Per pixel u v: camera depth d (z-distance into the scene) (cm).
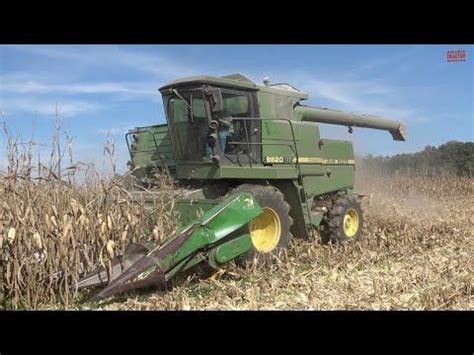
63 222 516
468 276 623
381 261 739
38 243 505
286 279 601
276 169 768
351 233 912
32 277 516
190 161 746
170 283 581
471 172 2138
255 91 774
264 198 703
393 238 901
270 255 677
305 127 856
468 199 1745
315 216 848
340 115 1048
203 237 576
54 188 543
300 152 838
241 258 650
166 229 621
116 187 587
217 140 707
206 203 652
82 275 565
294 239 782
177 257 548
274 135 793
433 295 538
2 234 502
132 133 888
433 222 1044
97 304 524
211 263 591
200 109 720
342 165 967
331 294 555
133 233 600
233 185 755
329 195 932
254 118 754
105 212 556
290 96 872
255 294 542
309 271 641
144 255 555
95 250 566
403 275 632
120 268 557
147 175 845
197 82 695
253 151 762
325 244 893
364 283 599
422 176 1970
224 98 743
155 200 649
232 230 603
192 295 557
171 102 751
